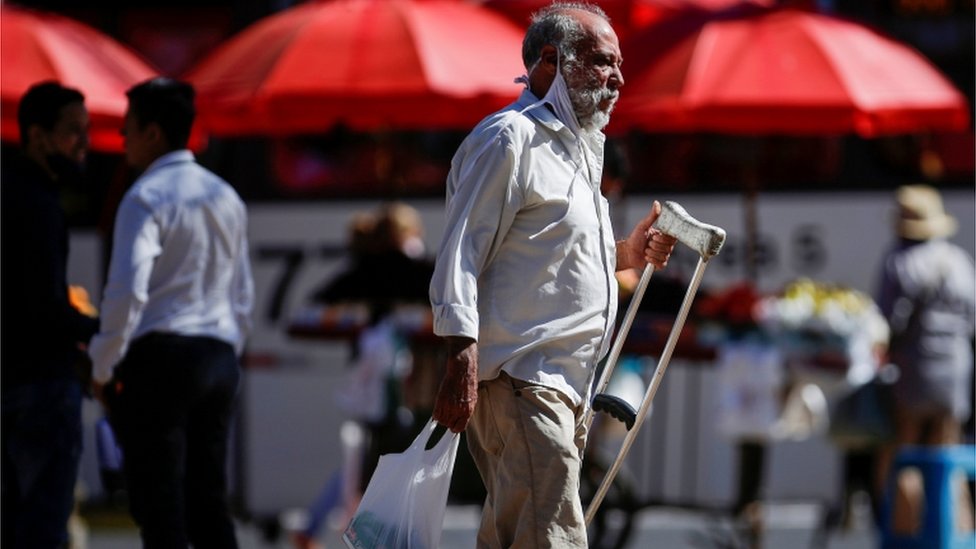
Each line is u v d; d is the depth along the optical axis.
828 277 28.81
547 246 12.48
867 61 23.00
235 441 28.20
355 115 21.30
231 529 16.31
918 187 28.95
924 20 29.28
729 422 23.16
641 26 24.75
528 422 12.45
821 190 28.81
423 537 12.72
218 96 21.91
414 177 28.84
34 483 15.15
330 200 28.75
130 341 15.70
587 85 12.52
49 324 14.95
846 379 23.80
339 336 23.58
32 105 15.17
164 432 15.59
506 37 22.91
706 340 22.91
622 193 23.88
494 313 12.52
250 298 16.52
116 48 22.42
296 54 21.80
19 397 15.02
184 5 29.20
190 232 15.66
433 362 23.03
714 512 23.42
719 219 28.59
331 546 25.28
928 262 24.44
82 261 28.95
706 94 22.22
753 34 23.19
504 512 12.64
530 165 12.37
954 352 24.52
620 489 23.02
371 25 22.16
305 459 28.30
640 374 23.08
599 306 12.70
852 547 26.12
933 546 22.61
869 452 25.59
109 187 28.95
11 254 14.91
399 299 23.23
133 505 15.71
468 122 21.53
